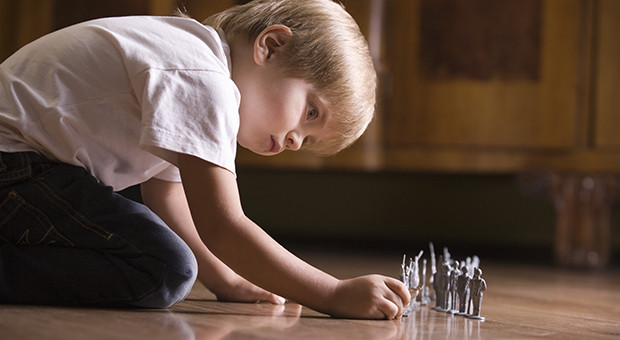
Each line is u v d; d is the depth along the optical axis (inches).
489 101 101.0
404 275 45.0
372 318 40.4
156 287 40.7
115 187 44.6
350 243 130.5
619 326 45.3
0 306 39.4
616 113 98.3
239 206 39.9
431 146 102.3
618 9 98.3
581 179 100.0
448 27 101.6
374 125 102.7
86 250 41.2
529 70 100.1
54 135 41.7
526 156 100.5
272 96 45.3
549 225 126.2
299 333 34.3
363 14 101.7
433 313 44.8
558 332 40.1
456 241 130.5
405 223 132.7
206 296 51.3
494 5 100.5
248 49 46.2
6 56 109.7
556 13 99.3
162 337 31.0
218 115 39.8
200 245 48.9
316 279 40.2
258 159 105.3
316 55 45.9
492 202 129.0
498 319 44.8
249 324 36.9
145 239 41.1
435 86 102.0
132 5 106.7
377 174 133.8
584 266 100.1
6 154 41.2
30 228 41.1
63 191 41.2
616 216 122.0
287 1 47.5
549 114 99.9
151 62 40.6
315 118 46.9
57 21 108.7
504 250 126.0
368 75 48.5
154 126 38.5
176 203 49.8
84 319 35.7
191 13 105.5
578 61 99.1
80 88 42.1
